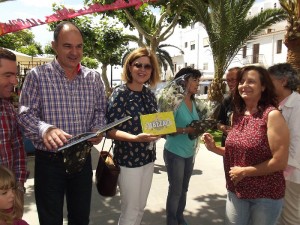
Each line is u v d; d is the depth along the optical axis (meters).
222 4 10.78
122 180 2.81
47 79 2.50
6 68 2.13
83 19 17.50
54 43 2.53
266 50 28.56
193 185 5.20
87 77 2.69
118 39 18.31
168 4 11.32
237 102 2.59
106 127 2.30
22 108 2.42
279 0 5.80
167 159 3.44
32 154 6.53
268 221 2.39
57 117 2.53
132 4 2.35
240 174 2.33
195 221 3.98
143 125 2.62
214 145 2.88
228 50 11.86
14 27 2.21
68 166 2.41
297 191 2.96
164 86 3.57
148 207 4.36
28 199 4.50
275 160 2.22
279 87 2.94
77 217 2.77
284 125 2.24
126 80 2.85
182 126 3.37
